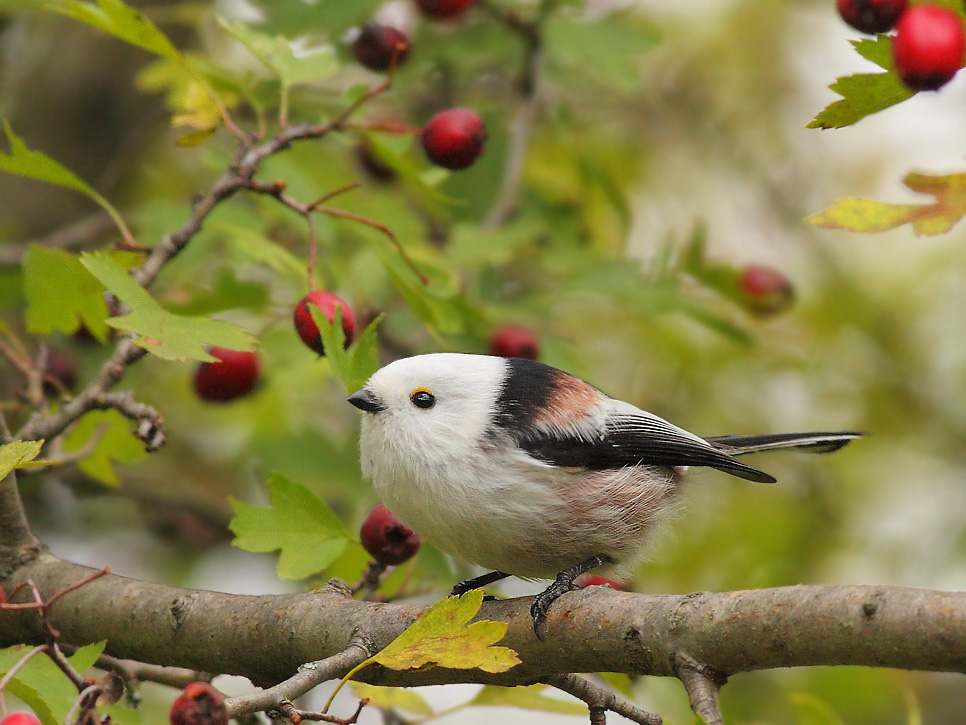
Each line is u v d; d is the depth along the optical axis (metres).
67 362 10.55
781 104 15.92
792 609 5.48
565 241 12.02
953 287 14.95
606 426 8.02
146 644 7.28
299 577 6.87
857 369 14.96
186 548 13.77
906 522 14.41
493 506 7.63
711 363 14.48
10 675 5.20
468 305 9.19
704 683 5.68
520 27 12.03
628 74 11.33
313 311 7.36
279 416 12.95
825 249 15.46
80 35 13.92
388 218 10.73
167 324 6.70
